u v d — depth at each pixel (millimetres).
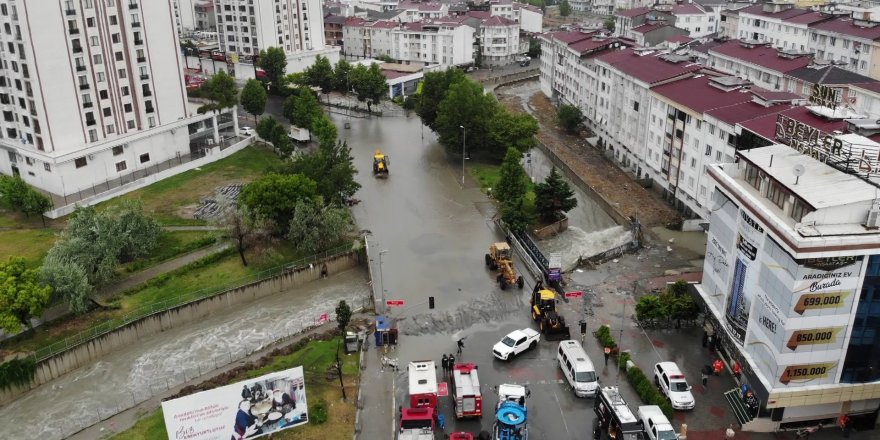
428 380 58438
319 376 63906
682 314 69625
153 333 76375
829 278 50469
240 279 83438
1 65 103938
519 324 73062
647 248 91938
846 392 54188
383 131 150500
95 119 108438
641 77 111500
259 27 182750
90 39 105188
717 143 89312
